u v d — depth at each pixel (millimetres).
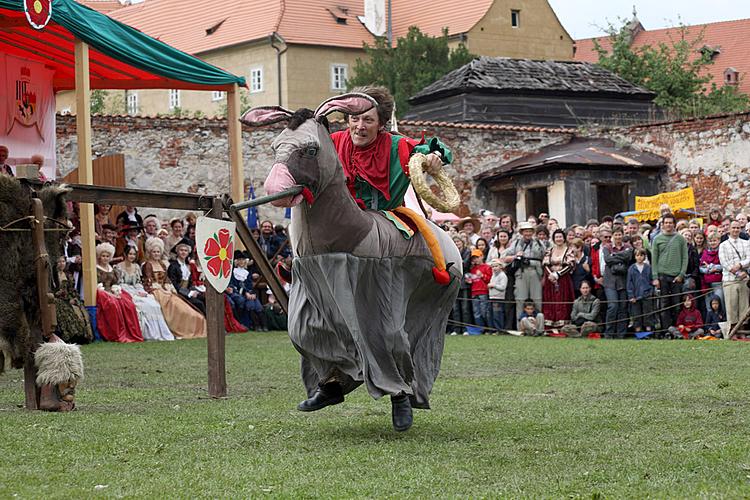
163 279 17031
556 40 57844
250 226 23953
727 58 70938
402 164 6895
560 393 9164
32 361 8031
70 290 14883
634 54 45625
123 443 6547
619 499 4938
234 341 15883
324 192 6426
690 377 10367
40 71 19656
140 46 17312
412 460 6000
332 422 7488
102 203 8469
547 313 17797
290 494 5137
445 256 7035
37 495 5102
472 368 11648
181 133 23922
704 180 25750
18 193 7805
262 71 54625
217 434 6922
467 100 33250
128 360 12633
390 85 44938
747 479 5379
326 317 6562
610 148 27438
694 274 16891
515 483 5340
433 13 58000
